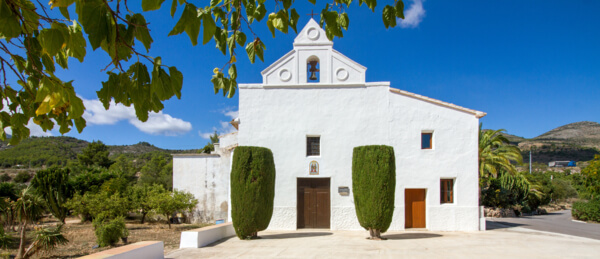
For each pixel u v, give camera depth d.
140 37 2.62
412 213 16.86
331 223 16.48
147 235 16.56
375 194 13.27
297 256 10.54
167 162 55.22
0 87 3.27
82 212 20.91
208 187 20.97
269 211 14.08
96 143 49.00
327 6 3.89
